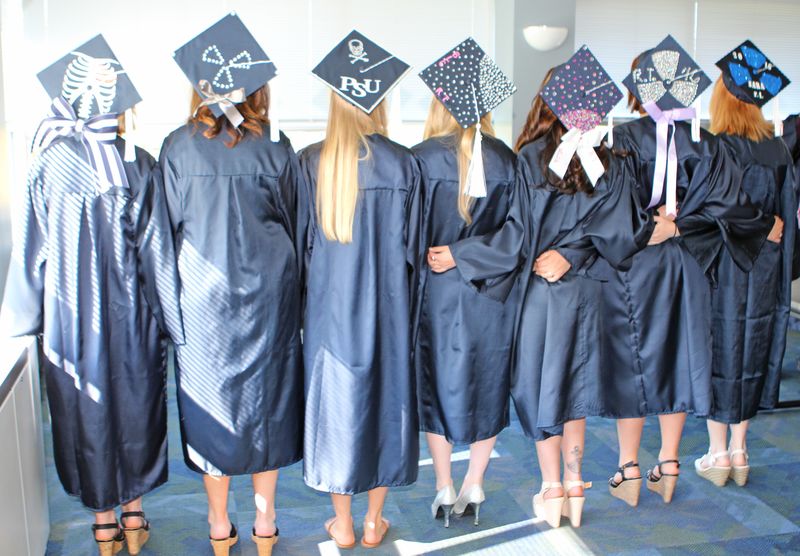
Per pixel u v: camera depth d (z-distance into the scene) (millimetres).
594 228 2449
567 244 2479
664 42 2582
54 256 2199
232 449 2297
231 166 2217
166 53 4742
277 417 2348
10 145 3027
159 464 2432
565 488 2725
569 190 2422
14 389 2098
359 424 2338
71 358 2238
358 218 2273
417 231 2363
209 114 2240
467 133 2385
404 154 2324
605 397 2643
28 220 2207
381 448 2418
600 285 2564
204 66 2232
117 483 2336
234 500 2930
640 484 2814
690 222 2611
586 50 2424
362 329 2312
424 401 2570
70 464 2322
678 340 2668
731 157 2662
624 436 2805
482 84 2395
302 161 2340
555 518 2654
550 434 2539
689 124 2611
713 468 2996
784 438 3486
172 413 3840
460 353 2457
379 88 2281
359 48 2295
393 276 2330
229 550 2561
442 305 2455
